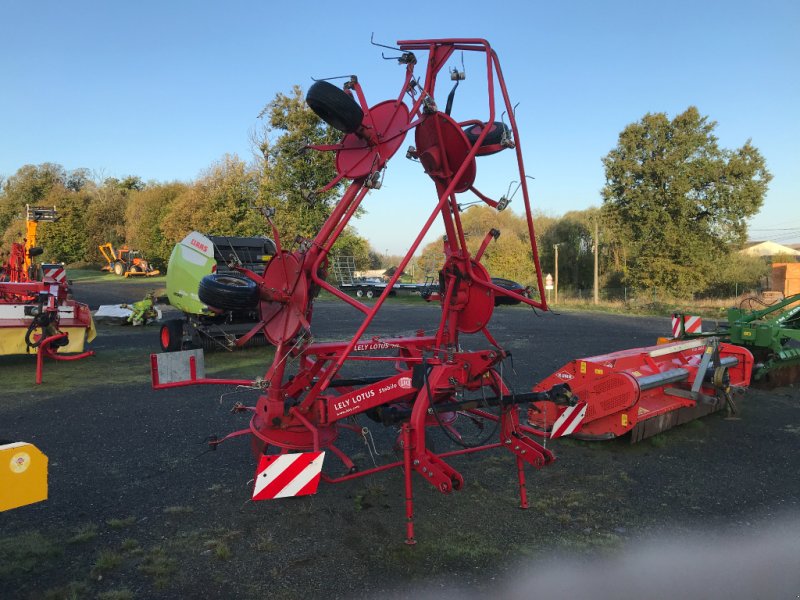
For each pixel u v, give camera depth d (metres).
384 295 3.87
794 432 6.51
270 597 3.26
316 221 28.06
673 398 6.40
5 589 3.30
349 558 3.69
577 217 42.31
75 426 6.58
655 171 29.89
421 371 4.13
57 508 4.42
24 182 69.06
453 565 3.62
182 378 4.44
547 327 16.81
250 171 35.97
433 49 4.22
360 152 4.23
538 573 3.53
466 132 4.39
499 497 4.68
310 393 4.20
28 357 11.26
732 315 9.15
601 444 6.03
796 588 3.37
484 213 47.66
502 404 4.42
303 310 4.23
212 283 4.20
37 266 15.20
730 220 29.61
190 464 5.38
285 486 3.48
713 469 5.37
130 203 57.34
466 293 4.77
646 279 30.56
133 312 16.94
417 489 4.80
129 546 3.80
